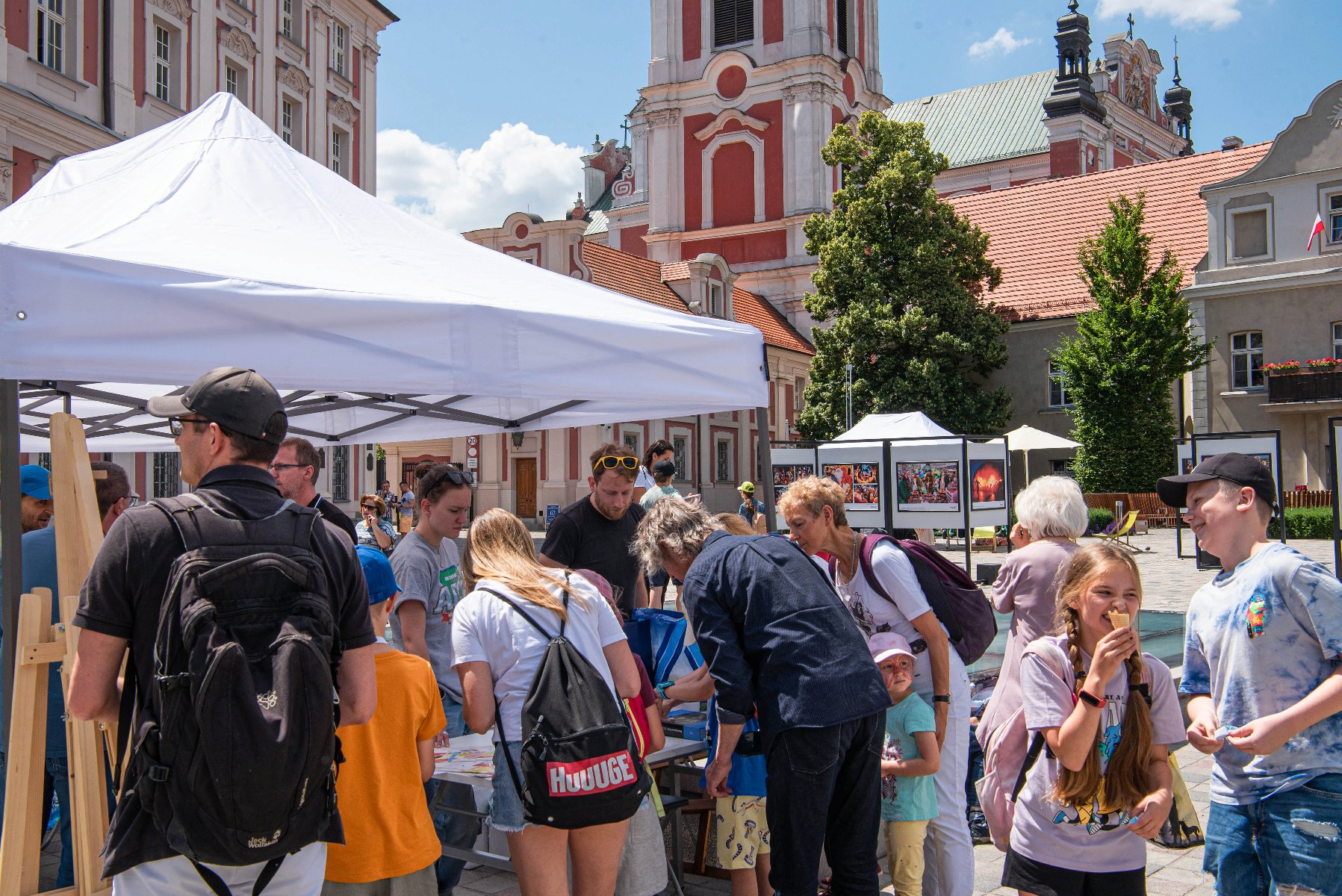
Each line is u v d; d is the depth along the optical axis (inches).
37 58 787.4
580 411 283.9
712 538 154.7
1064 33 2491.4
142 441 348.8
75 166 222.8
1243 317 1293.1
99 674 93.5
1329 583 116.6
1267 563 121.0
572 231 1413.6
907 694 160.9
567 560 223.3
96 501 140.4
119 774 96.3
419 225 220.1
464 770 161.9
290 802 89.0
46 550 176.4
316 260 179.8
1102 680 122.0
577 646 138.1
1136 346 1258.6
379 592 150.9
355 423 327.9
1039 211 1630.2
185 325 151.5
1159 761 127.9
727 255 1845.5
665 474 344.8
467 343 174.2
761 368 225.1
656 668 196.7
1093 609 127.7
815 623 143.6
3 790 155.3
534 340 182.2
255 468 102.3
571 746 128.6
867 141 1405.0
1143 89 2908.5
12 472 141.0
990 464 464.4
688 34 1862.7
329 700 92.4
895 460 465.4
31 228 178.1
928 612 161.3
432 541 194.9
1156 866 204.8
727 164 1831.9
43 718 132.3
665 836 197.6
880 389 1338.6
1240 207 1299.2
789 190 1770.4
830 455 481.1
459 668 138.4
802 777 139.5
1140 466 1270.9
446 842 179.3
